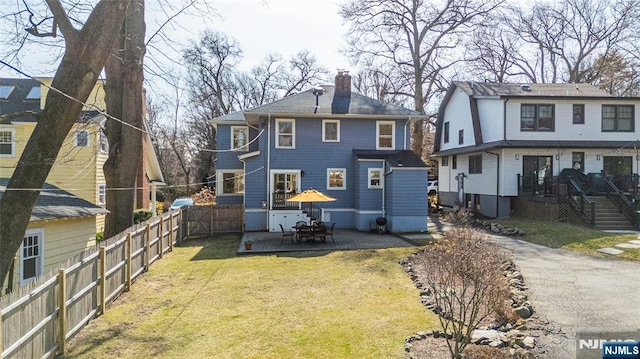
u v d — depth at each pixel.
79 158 19.08
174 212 15.59
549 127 20.75
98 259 7.80
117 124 12.62
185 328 6.98
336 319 7.27
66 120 7.12
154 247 12.49
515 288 8.19
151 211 23.58
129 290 9.40
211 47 39.25
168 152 46.00
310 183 19.61
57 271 6.09
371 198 19.03
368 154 19.55
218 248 15.08
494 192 21.31
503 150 20.56
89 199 19.14
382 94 30.50
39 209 11.18
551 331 6.13
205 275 10.78
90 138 18.89
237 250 14.41
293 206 19.20
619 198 17.27
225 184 22.53
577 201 17.38
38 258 11.13
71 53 7.12
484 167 22.45
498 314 6.93
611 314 6.76
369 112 19.73
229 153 22.56
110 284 8.41
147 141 23.94
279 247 14.80
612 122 20.89
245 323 7.16
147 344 6.34
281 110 19.19
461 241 7.96
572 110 20.77
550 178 18.56
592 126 20.77
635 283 8.59
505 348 5.66
